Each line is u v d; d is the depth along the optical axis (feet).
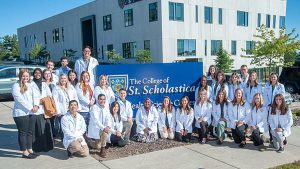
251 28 123.03
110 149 23.91
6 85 48.06
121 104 25.07
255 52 65.41
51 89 24.98
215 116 25.96
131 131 27.20
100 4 123.24
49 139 22.93
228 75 44.50
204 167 20.18
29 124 21.99
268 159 21.63
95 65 26.73
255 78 27.84
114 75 27.55
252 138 24.71
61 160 21.56
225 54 99.30
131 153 22.99
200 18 105.91
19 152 23.31
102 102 22.93
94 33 128.26
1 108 41.60
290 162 21.02
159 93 29.48
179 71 29.99
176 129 26.25
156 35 98.27
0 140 26.45
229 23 115.24
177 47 100.17
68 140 21.66
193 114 26.22
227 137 26.86
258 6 124.36
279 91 27.09
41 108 22.39
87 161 21.35
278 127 23.63
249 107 24.84
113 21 117.08
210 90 28.09
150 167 20.25
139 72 28.53
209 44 109.60
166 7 96.12
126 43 111.65
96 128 22.77
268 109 24.85
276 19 132.05
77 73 26.40
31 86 21.71
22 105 21.11
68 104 23.71
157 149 23.94
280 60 64.95
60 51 161.48
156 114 26.25
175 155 22.56
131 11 107.24
